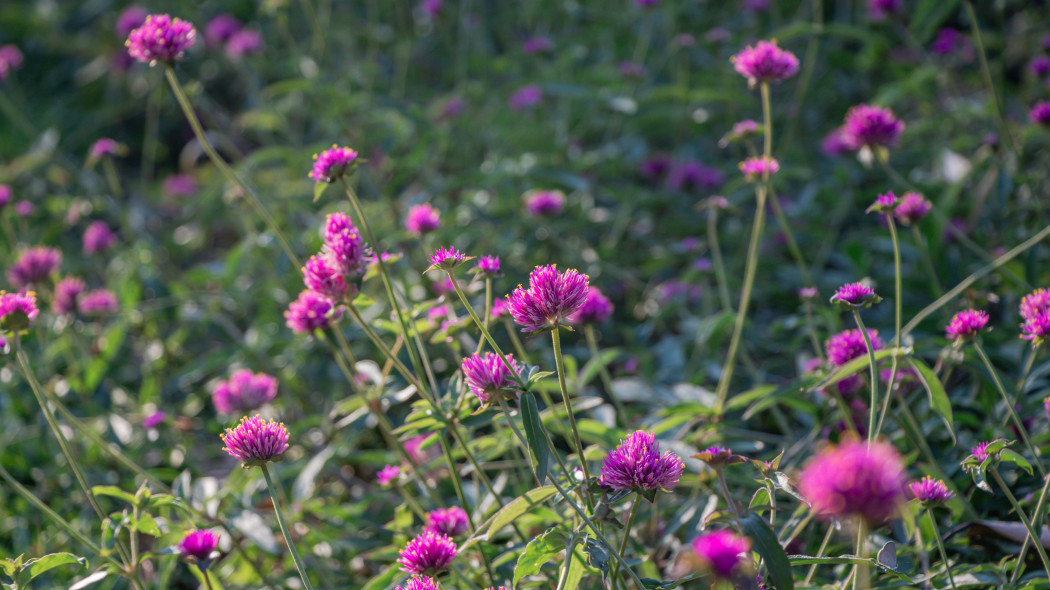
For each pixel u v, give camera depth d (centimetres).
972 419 206
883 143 224
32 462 282
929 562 184
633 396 234
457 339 193
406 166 345
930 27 364
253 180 420
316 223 343
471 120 397
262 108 412
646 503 213
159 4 560
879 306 295
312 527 224
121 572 170
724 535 104
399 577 174
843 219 343
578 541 142
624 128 400
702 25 464
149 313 330
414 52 500
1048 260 269
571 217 355
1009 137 276
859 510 88
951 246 299
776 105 420
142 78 542
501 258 314
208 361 293
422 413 169
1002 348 245
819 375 195
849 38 446
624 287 330
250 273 359
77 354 330
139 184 545
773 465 136
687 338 285
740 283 308
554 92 358
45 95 636
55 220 399
